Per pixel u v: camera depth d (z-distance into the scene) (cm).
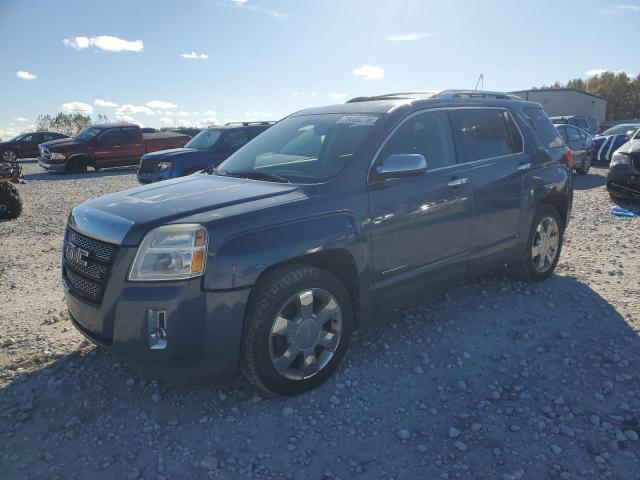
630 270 584
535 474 275
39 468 283
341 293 357
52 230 905
